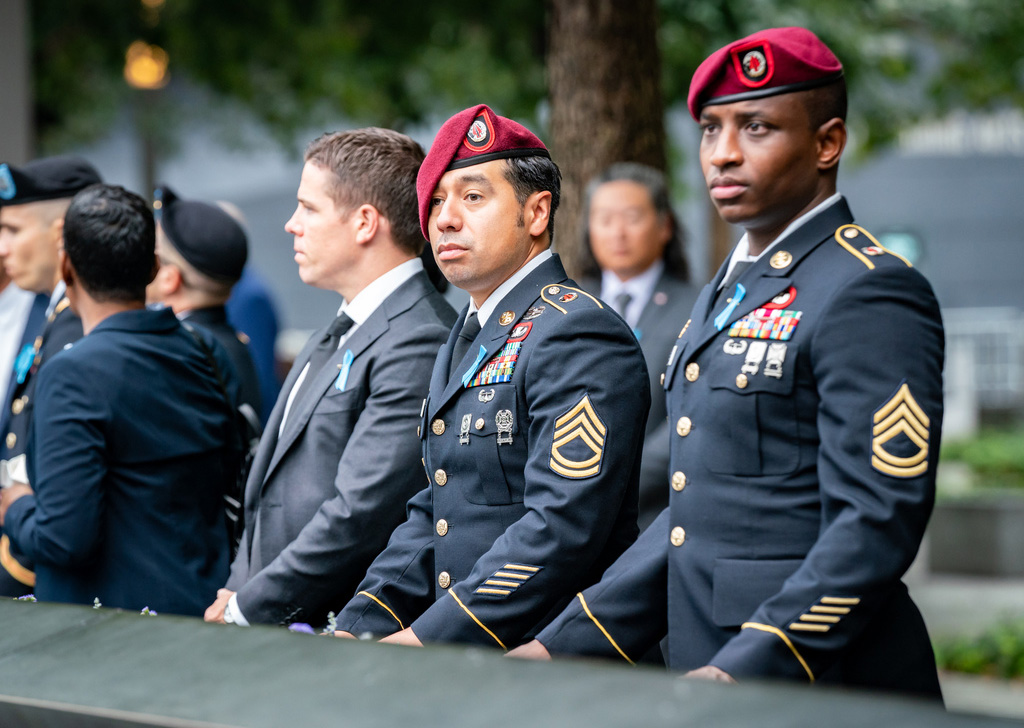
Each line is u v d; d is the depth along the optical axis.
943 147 51.28
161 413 7.68
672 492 5.63
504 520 6.09
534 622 5.82
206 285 10.34
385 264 7.41
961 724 3.18
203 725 3.71
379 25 24.52
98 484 7.33
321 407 7.24
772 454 5.26
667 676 3.64
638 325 10.79
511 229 6.28
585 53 12.79
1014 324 46.25
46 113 28.75
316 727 3.60
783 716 3.32
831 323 5.12
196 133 41.72
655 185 11.23
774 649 4.80
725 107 5.52
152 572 7.54
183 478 7.80
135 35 26.02
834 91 5.50
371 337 7.23
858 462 4.91
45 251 9.65
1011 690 14.73
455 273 6.31
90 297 7.91
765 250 5.62
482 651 3.97
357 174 7.32
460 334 6.52
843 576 4.80
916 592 20.58
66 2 25.42
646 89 12.95
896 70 26.08
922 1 25.23
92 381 7.41
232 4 25.30
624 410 5.88
